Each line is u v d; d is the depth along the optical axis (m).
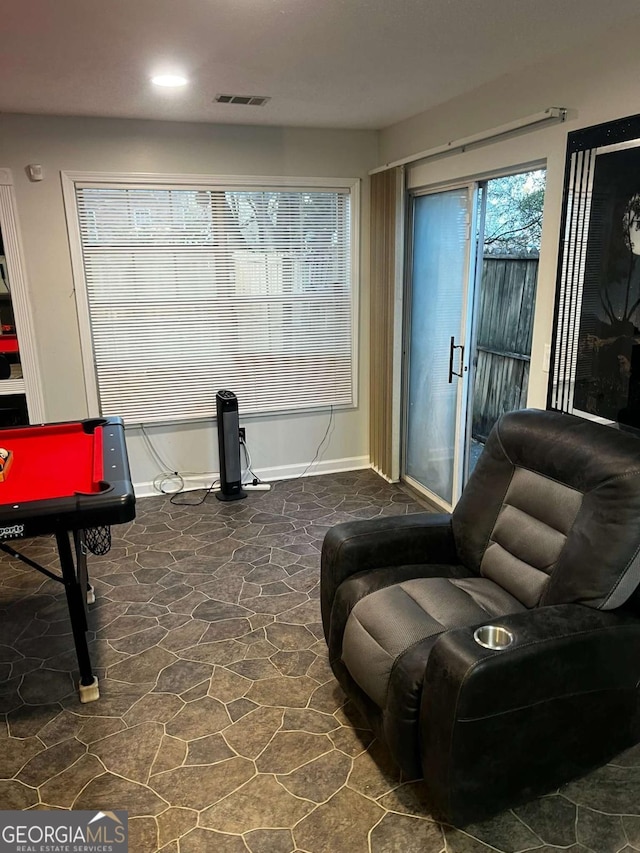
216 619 2.88
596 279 2.39
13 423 4.15
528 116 2.67
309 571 3.33
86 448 2.92
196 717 2.25
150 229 4.05
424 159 3.71
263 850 1.73
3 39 2.29
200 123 3.94
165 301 4.20
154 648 2.67
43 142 3.71
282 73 2.81
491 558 2.28
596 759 1.89
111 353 4.18
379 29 2.24
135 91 3.12
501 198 4.64
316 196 4.33
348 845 1.75
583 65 2.39
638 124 2.13
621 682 1.83
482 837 1.77
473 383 3.70
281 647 2.67
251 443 4.66
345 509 4.18
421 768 1.78
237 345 4.42
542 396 2.83
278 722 2.22
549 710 1.70
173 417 4.39
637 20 2.13
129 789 1.94
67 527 2.07
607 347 2.36
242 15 2.08
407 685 1.76
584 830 1.78
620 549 1.81
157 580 3.25
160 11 2.03
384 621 1.99
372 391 4.75
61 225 3.87
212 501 4.34
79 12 2.03
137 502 4.34
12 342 4.03
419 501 4.30
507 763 1.69
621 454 1.92
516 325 4.68
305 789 1.93
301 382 4.64
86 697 2.33
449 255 3.71
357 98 3.32
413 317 4.28
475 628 1.69
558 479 2.10
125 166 3.88
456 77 2.92
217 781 1.97
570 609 1.80
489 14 2.11
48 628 2.83
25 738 2.16
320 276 4.48
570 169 2.47
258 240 4.27
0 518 1.99
